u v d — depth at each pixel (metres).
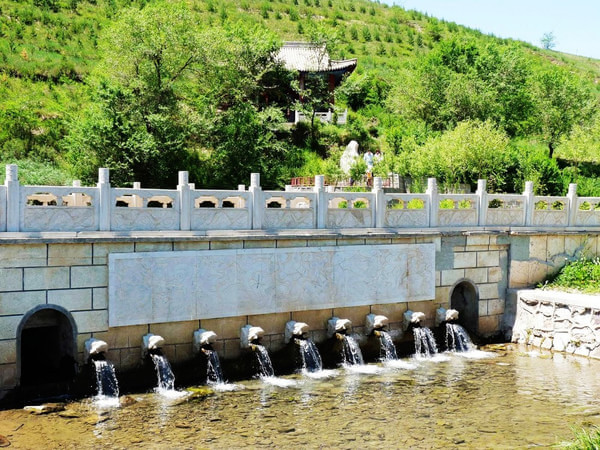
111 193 12.41
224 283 13.73
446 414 11.62
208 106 36.88
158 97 33.97
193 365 13.41
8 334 11.41
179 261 13.15
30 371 12.99
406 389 13.20
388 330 16.31
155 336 12.58
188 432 10.39
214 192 13.70
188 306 13.27
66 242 11.77
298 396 12.57
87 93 38.19
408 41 83.81
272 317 14.54
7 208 11.34
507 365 15.31
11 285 11.42
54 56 43.44
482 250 17.92
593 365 15.24
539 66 67.25
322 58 47.06
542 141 46.38
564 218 19.42
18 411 11.13
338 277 15.39
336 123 46.78
